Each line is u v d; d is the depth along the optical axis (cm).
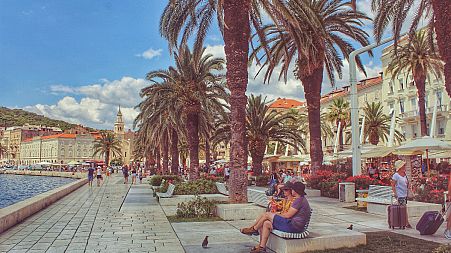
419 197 1475
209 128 3516
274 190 1357
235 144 1307
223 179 3091
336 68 2414
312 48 2105
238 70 1326
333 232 753
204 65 2733
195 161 2733
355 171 1822
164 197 1692
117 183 3975
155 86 3062
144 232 973
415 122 5259
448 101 4706
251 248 770
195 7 1692
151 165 7038
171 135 3850
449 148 2033
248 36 1362
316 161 2259
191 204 1244
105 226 1082
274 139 3397
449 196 842
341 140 5844
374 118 5138
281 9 1429
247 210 1169
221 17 1342
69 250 775
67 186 2481
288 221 695
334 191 1881
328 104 7731
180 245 807
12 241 873
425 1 1688
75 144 17200
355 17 2264
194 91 2680
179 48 1823
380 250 709
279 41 2342
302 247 685
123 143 16338
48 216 1320
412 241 796
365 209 1391
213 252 738
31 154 18812
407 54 3291
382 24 1700
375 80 6431
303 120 6038
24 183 6519
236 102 1318
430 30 1855
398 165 1009
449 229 834
